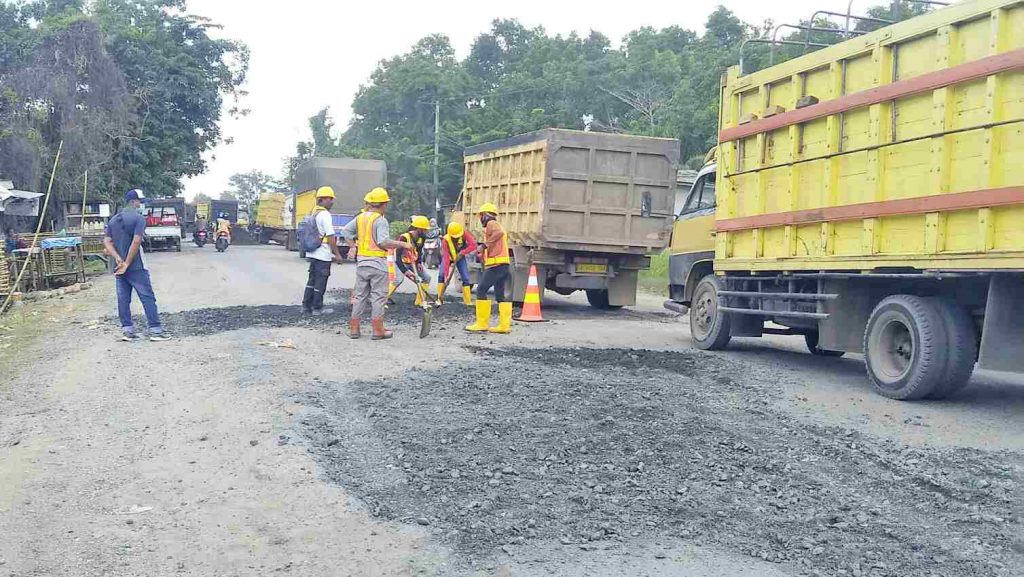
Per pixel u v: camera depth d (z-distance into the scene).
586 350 10.43
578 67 52.44
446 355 9.88
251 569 4.21
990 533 4.55
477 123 54.38
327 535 4.61
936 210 7.24
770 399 7.86
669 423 6.70
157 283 19.64
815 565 4.17
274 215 46.94
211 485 5.41
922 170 7.44
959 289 7.71
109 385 8.21
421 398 7.47
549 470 5.55
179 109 39.06
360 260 10.97
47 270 18.53
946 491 5.22
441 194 52.44
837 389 8.45
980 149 6.85
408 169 53.75
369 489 5.29
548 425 6.57
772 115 9.45
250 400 7.46
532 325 13.23
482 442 6.14
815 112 8.72
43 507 5.04
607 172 14.88
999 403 7.84
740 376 8.94
